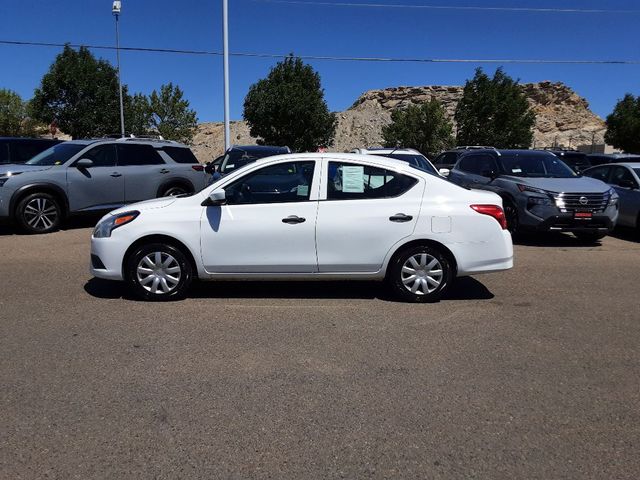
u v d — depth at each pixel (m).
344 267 6.12
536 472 3.08
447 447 3.33
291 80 39.12
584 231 10.38
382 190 6.15
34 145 13.17
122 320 5.57
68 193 11.00
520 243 10.88
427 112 47.09
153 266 6.15
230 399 3.91
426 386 4.14
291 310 5.97
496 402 3.90
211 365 4.49
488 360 4.65
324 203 6.07
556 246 10.56
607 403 3.91
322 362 4.58
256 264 6.09
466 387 4.13
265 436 3.43
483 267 6.18
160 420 3.61
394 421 3.63
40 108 33.97
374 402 3.89
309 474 3.05
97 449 3.27
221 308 6.01
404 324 5.55
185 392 4.01
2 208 10.43
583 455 3.26
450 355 4.75
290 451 3.27
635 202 11.42
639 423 3.64
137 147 12.04
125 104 35.56
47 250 9.23
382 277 6.24
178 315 5.75
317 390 4.07
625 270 8.28
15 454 3.21
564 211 10.07
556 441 3.41
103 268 6.15
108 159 11.61
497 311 6.02
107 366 4.45
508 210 10.94
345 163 6.17
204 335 5.18
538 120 107.25
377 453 3.26
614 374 4.39
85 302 6.18
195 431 3.48
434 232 6.06
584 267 8.49
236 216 6.04
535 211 10.26
